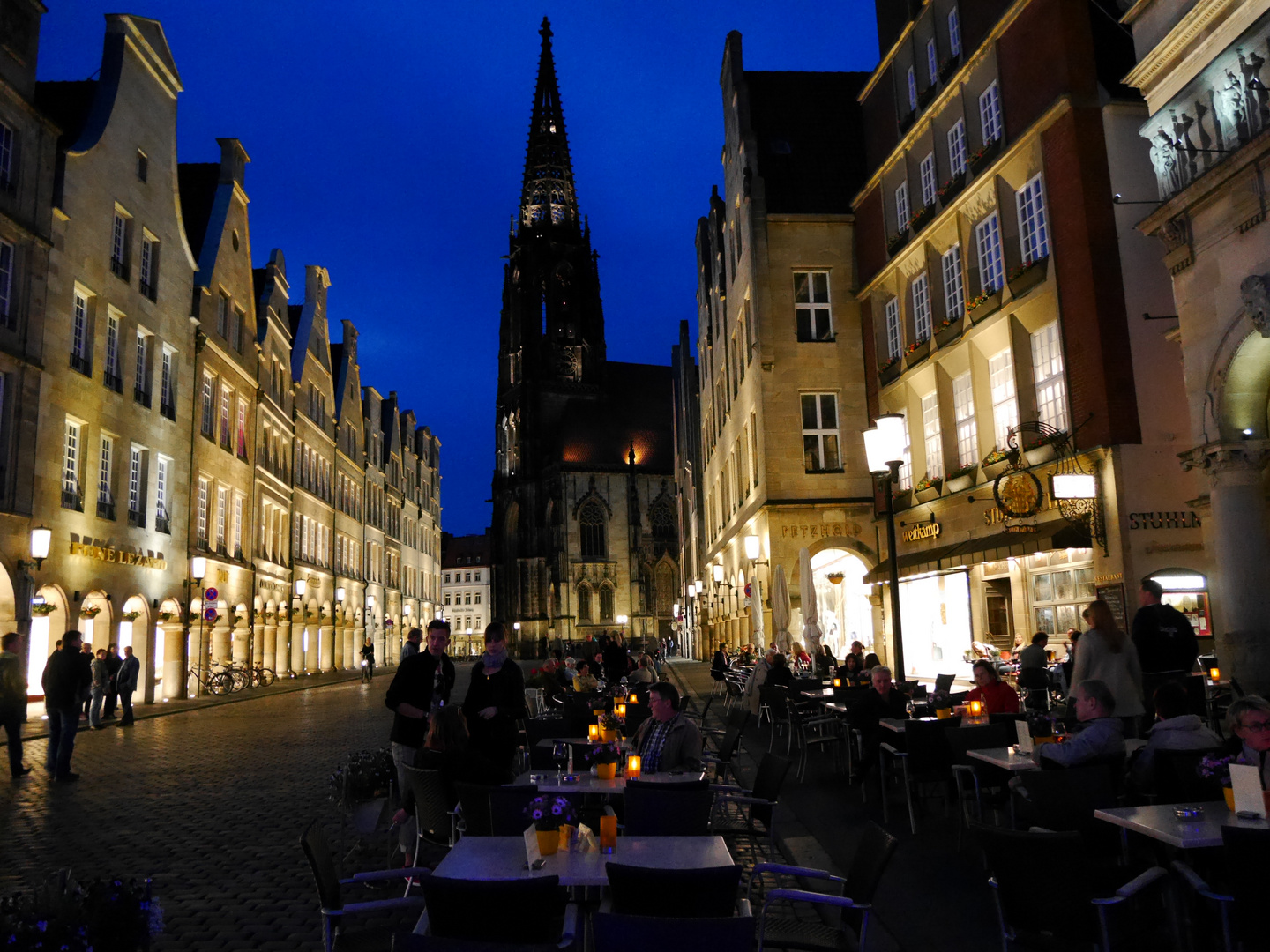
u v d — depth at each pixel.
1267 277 13.19
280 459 47.31
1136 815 5.66
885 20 30.11
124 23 29.69
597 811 7.63
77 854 9.48
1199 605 17.62
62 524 25.02
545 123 106.44
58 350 25.16
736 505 37.59
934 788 11.97
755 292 30.81
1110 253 18.86
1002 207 22.00
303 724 23.48
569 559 94.75
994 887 5.13
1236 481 14.34
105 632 27.31
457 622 144.50
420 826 7.58
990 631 23.00
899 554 27.58
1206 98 14.72
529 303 101.12
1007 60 21.83
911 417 27.00
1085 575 19.33
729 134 35.59
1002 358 22.31
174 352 32.88
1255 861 4.46
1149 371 18.45
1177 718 6.94
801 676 22.91
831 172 32.06
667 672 46.16
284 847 9.75
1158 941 5.35
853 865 5.21
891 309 29.16
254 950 6.60
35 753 17.78
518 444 98.62
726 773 13.38
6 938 3.84
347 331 66.31
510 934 4.14
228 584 38.09
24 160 24.11
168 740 19.89
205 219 39.09
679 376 70.75
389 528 74.44
